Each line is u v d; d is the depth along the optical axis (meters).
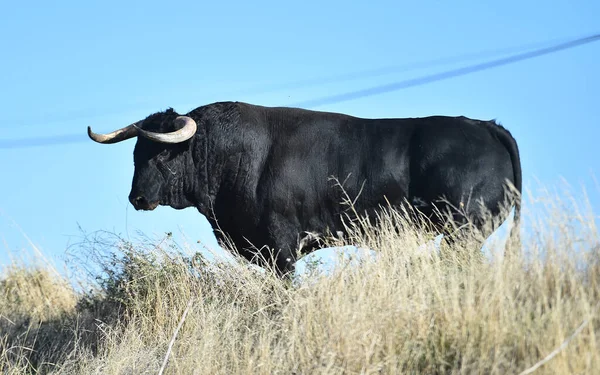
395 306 26.81
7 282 43.38
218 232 37.00
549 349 23.52
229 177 36.12
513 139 34.25
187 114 37.28
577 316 24.50
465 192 33.53
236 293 33.56
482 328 25.09
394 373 25.05
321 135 35.59
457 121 34.78
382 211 34.53
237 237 36.34
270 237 35.31
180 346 32.03
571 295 25.45
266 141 36.00
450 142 34.12
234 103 37.09
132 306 35.16
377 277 29.25
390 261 30.55
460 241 31.06
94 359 32.62
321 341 27.14
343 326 26.42
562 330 23.81
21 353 34.81
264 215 35.47
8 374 32.62
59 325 37.72
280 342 28.55
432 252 30.55
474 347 24.89
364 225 33.38
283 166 35.38
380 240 32.72
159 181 37.09
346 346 26.00
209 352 29.58
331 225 35.19
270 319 31.06
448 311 26.08
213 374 28.92
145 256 36.31
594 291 25.88
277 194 35.31
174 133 35.78
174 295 34.78
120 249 36.84
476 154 33.81
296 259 35.31
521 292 25.84
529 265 26.88
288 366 27.45
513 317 24.89
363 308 26.88
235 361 28.67
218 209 36.62
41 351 35.47
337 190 34.91
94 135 37.28
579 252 26.59
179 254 35.91
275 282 32.81
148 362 31.56
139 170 37.28
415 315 26.42
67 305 41.41
